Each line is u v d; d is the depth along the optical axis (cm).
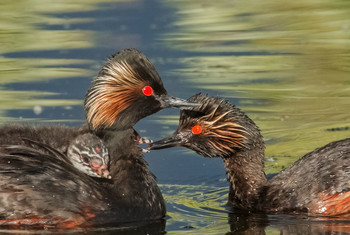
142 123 1816
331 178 1344
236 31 2581
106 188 1285
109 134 1334
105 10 2795
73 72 2125
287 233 1218
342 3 2866
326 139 1725
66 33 2498
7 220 1199
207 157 1533
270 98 1988
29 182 1216
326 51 2372
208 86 2052
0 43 2398
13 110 1834
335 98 1986
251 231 1233
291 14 2767
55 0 2948
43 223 1212
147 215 1304
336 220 1300
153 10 2798
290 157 1641
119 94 1306
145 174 1336
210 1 2916
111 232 1228
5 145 1255
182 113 1455
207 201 1443
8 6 2859
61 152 1309
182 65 2231
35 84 2033
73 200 1229
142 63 1319
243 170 1440
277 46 2433
